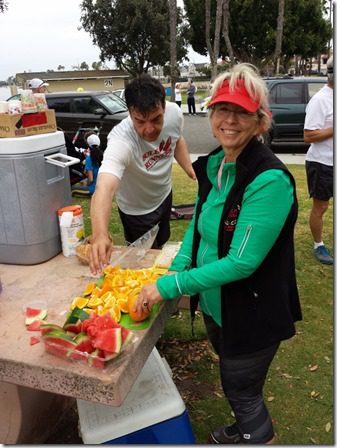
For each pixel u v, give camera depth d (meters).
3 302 1.63
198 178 1.63
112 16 31.39
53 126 2.02
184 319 3.01
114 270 1.76
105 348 1.20
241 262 1.33
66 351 1.24
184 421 1.62
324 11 29.28
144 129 2.17
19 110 1.82
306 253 3.96
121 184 2.59
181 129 2.64
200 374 2.49
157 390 1.67
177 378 2.46
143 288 1.43
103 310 1.46
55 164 1.91
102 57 33.53
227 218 1.41
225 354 1.53
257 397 1.63
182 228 4.67
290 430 2.11
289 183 1.34
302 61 37.06
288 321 1.49
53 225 1.99
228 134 1.38
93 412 1.63
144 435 1.58
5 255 1.95
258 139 1.43
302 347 2.73
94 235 1.73
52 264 1.95
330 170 3.49
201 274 1.37
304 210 5.18
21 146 1.78
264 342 1.48
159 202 2.76
